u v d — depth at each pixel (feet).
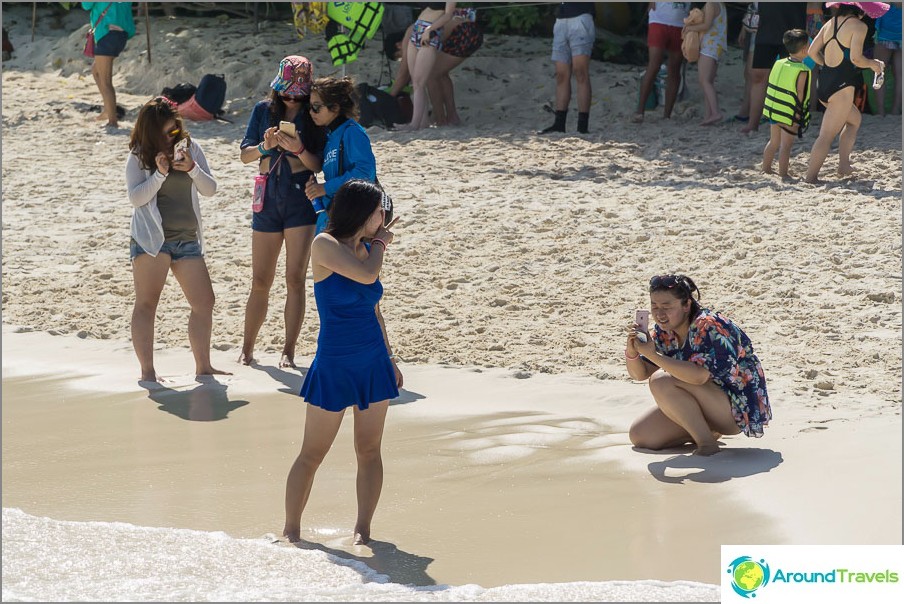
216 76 176.04
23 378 80.18
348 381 50.21
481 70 187.42
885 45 161.07
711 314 61.87
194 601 38.83
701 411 61.98
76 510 54.85
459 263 106.42
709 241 108.68
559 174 138.92
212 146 159.22
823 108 164.66
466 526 52.54
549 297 96.68
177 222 78.33
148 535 47.88
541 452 63.72
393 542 50.67
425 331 89.45
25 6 233.76
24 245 117.39
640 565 46.93
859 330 84.74
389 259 108.06
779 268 99.71
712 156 144.46
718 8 159.22
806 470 57.62
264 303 83.20
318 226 73.10
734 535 49.67
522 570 46.98
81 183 143.74
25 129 172.35
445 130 165.27
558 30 157.99
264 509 55.31
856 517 50.57
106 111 175.01
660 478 58.23
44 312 96.89
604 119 168.66
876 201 119.34
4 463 62.44
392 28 179.42
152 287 78.54
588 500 55.42
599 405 72.69
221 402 74.64
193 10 222.07
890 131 151.74
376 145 156.25
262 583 42.96
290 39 203.10
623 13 201.05
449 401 73.97
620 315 91.76
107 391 76.95
